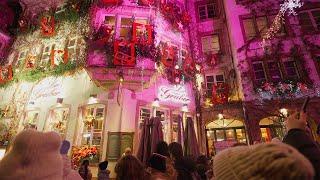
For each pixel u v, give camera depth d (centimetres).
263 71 1593
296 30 1647
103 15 1392
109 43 1236
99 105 1275
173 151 480
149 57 1252
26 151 181
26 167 177
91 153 1163
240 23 1733
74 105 1330
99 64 1194
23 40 1762
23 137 186
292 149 90
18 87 1564
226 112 1509
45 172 181
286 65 1594
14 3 1991
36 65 1569
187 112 1467
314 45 1584
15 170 175
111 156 1143
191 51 1748
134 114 1255
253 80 1542
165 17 1544
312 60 1548
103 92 1289
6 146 1364
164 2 1571
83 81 1366
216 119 1511
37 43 1664
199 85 1627
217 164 107
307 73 1510
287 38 1634
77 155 1170
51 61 1485
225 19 1841
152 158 371
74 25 1561
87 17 1504
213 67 1722
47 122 1350
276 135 1466
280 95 1476
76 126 1263
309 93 1453
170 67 1483
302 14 1702
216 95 1561
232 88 1616
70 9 1616
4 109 1536
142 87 1277
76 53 1461
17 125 1430
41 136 192
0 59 1755
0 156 1060
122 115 1227
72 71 1414
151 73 1231
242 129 1555
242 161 95
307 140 214
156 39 1374
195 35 1841
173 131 1380
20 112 1467
